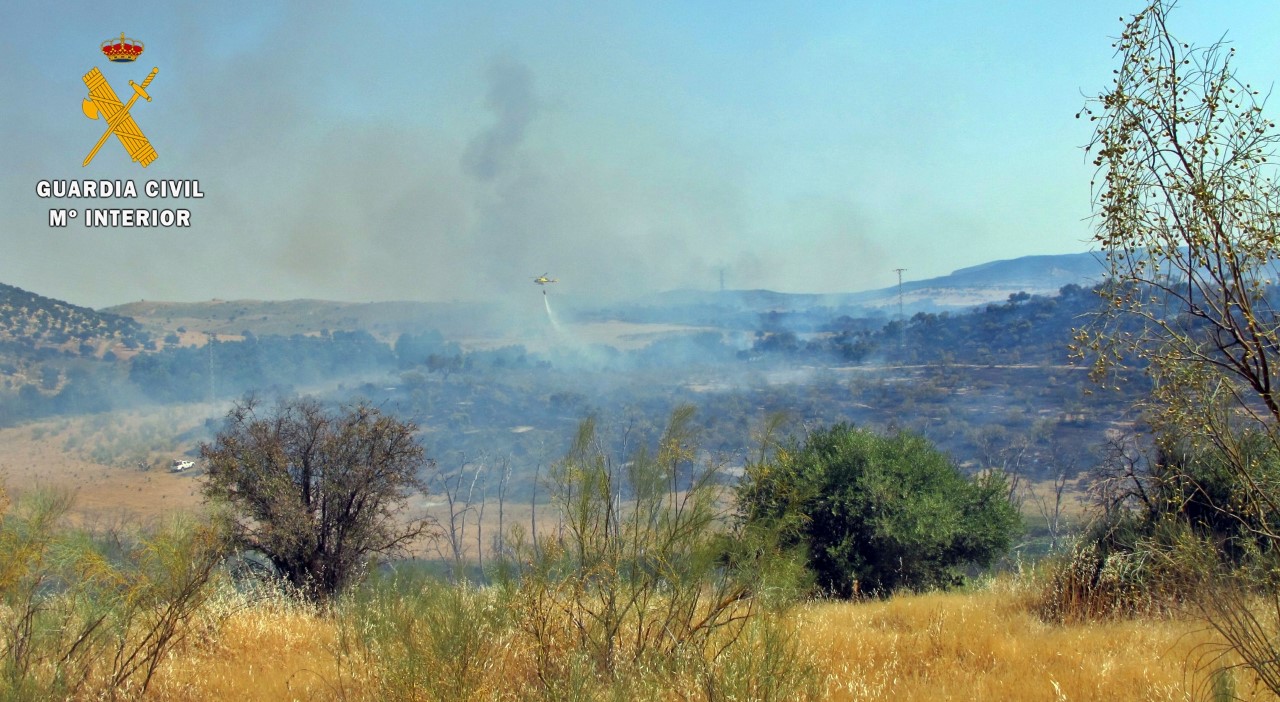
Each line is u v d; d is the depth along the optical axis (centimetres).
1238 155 515
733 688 654
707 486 864
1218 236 513
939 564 1925
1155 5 533
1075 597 1096
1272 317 518
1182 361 539
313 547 1980
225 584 1050
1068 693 707
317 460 2102
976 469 5381
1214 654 749
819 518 1856
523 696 679
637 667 723
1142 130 534
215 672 836
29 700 665
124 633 793
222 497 1891
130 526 911
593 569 827
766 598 801
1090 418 5569
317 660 874
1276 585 595
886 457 1995
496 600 789
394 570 811
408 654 683
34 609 764
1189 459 746
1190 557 689
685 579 818
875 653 880
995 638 927
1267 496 586
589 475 855
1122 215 536
